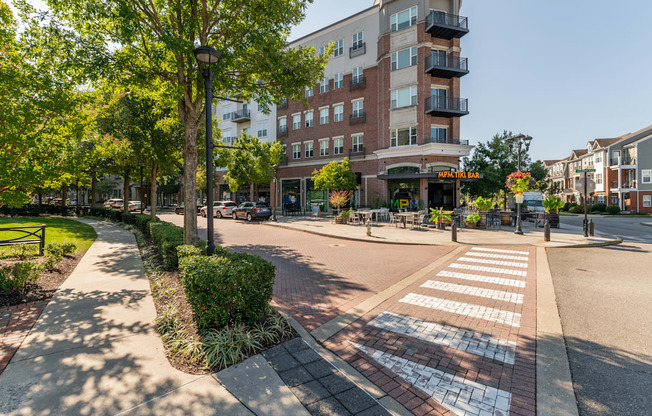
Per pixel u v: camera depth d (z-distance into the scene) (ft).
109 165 65.05
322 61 32.04
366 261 30.48
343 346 13.05
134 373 10.64
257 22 27.04
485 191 108.78
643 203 131.13
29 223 55.16
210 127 19.45
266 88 31.68
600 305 17.94
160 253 30.25
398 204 87.61
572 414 8.98
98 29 25.14
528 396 9.79
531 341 13.44
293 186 117.29
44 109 20.68
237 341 12.28
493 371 11.19
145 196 173.99
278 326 13.73
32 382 10.03
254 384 10.18
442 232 51.67
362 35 98.73
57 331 13.85
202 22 26.71
